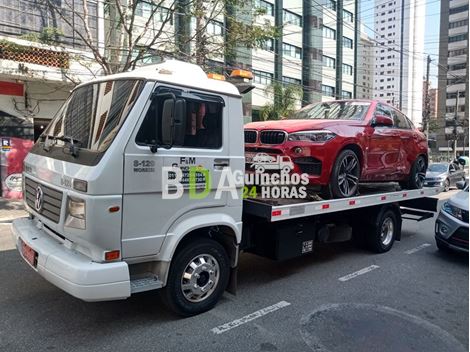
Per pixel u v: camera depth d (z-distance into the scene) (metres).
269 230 5.16
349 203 5.94
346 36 41.34
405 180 7.95
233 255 4.56
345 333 4.00
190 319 4.18
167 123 3.65
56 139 4.11
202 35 13.08
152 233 3.75
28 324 3.96
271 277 5.60
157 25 15.38
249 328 4.02
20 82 12.68
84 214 3.40
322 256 6.72
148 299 4.63
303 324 4.16
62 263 3.43
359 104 7.00
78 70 12.87
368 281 5.54
